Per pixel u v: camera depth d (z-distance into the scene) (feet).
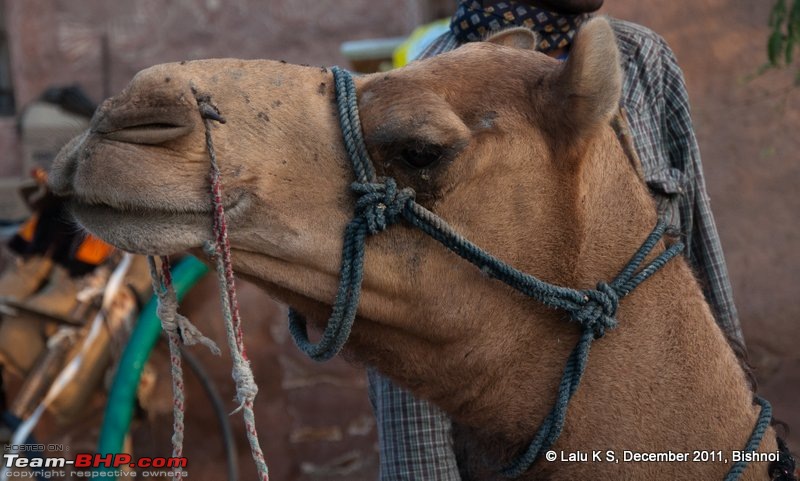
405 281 8.69
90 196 7.86
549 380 9.03
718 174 20.75
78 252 18.39
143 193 7.81
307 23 27.30
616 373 8.97
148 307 18.48
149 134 7.88
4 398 18.89
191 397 20.62
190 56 27.17
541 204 8.80
